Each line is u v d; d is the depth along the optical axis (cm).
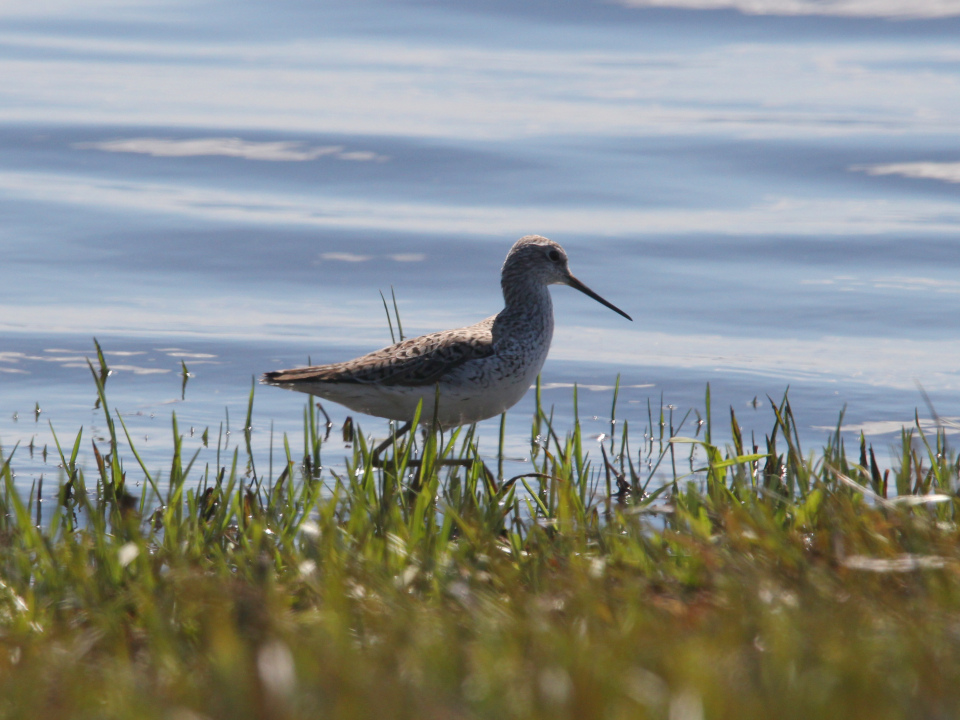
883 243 1947
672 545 776
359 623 623
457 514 848
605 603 632
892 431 1304
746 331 1650
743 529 744
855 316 1681
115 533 829
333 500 800
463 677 527
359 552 744
